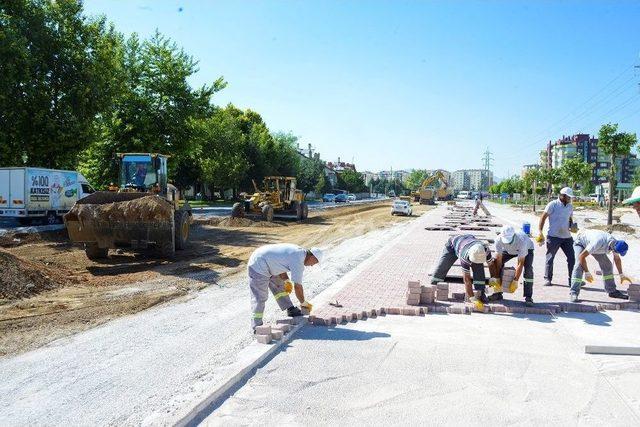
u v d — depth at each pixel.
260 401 4.55
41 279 9.80
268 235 21.08
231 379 4.86
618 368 5.45
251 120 62.72
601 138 25.59
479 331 6.75
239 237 19.81
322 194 87.31
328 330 6.73
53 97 23.94
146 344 6.38
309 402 4.54
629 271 11.92
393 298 8.51
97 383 5.12
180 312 8.05
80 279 10.63
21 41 21.27
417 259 13.45
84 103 24.08
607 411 4.44
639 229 25.56
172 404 4.48
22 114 22.42
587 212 45.81
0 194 21.97
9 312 7.89
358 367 5.37
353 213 39.94
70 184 24.17
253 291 6.73
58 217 23.69
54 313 7.89
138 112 30.77
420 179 160.25
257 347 5.83
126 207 12.54
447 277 10.30
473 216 35.16
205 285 10.25
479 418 4.27
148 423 4.09
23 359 5.84
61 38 23.75
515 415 4.34
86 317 7.69
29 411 4.50
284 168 61.19
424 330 6.78
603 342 6.27
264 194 28.09
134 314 7.93
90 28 24.75
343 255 15.09
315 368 5.34
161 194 18.27
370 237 20.91
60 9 23.78
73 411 4.48
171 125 31.41
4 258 9.64
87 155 29.84
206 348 6.20
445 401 4.59
